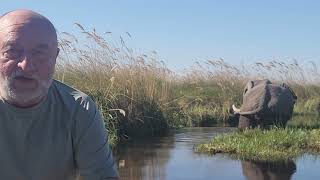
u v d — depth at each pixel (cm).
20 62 240
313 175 791
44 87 247
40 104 253
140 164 888
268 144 1035
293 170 831
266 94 1365
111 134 1176
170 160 927
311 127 1366
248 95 1391
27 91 244
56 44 252
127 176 786
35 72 243
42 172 261
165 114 1527
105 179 265
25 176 260
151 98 1397
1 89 248
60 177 265
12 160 258
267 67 2195
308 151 1005
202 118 1725
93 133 262
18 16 244
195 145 1120
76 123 261
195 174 804
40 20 246
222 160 927
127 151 1033
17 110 251
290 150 1005
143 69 1419
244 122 1380
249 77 2166
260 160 920
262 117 1353
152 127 1352
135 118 1312
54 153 261
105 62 1380
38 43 242
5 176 261
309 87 2406
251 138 1101
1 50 243
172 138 1259
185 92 2022
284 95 1367
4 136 255
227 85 2109
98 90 1255
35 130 257
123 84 1334
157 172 820
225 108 1817
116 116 1236
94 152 263
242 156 965
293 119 1725
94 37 1359
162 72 1587
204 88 2100
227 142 1070
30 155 259
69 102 263
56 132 259
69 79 1317
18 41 240
